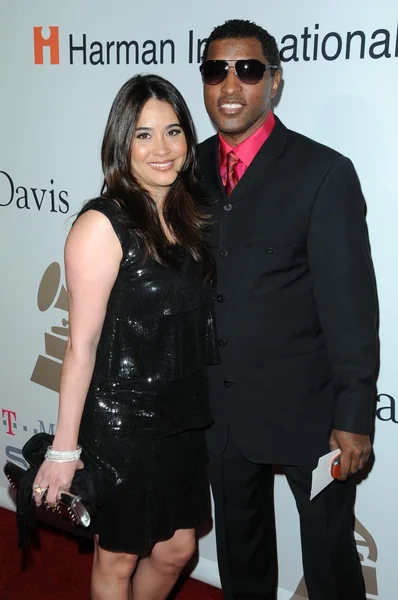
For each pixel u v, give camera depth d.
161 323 1.58
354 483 1.82
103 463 1.59
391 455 1.99
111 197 1.54
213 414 1.78
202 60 1.81
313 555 1.81
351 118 1.80
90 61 2.12
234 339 1.68
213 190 1.70
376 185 1.82
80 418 1.59
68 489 1.58
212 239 1.68
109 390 1.59
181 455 1.70
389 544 2.06
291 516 2.19
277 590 2.27
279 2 1.81
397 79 1.73
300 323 1.67
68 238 1.54
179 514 1.74
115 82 2.10
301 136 1.67
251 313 1.66
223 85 1.59
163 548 1.85
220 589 2.32
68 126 2.21
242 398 1.72
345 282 1.57
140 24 2.01
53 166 2.27
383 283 1.88
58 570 2.34
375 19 1.72
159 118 1.54
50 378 2.47
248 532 1.93
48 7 2.14
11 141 2.33
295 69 1.84
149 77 1.56
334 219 1.56
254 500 1.90
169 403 1.62
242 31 1.59
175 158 1.58
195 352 1.66
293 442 1.71
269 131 1.66
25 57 2.22
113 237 1.52
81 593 2.23
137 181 1.58
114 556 1.73
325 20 1.77
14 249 2.43
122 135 1.54
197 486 1.78
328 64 1.80
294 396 1.70
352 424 1.60
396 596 2.09
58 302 2.39
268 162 1.63
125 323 1.57
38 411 2.54
